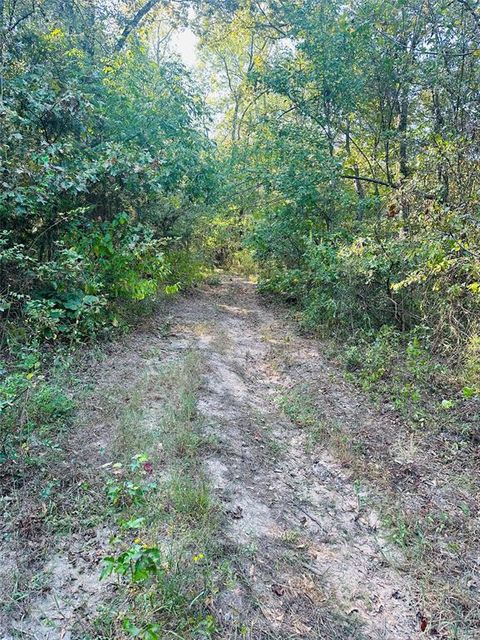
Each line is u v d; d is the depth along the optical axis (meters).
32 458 2.89
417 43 7.51
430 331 5.73
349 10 8.52
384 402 4.54
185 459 3.20
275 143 8.91
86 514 2.55
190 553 2.37
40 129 5.53
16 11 6.75
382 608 2.27
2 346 4.32
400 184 7.00
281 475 3.30
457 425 4.03
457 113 6.61
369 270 6.09
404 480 3.34
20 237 5.22
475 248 4.40
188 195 8.34
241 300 9.84
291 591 2.29
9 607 1.97
